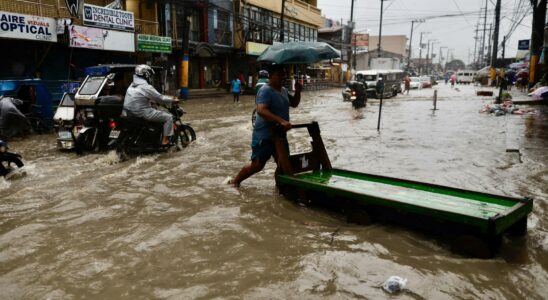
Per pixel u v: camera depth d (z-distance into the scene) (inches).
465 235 151.6
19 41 716.0
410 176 273.9
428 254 153.8
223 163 315.6
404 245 161.5
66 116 400.2
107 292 128.0
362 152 358.0
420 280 134.0
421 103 941.2
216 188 244.4
